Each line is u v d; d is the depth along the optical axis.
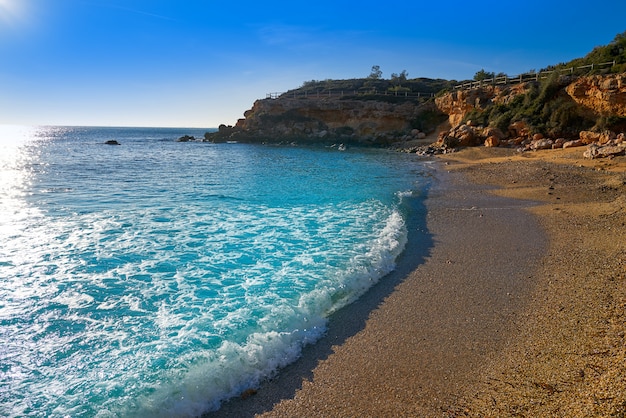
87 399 5.21
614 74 33.03
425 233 13.27
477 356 6.17
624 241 10.94
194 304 7.94
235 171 30.59
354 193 20.72
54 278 9.16
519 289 8.59
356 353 6.43
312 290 8.59
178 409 5.12
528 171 24.59
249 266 10.02
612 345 5.75
